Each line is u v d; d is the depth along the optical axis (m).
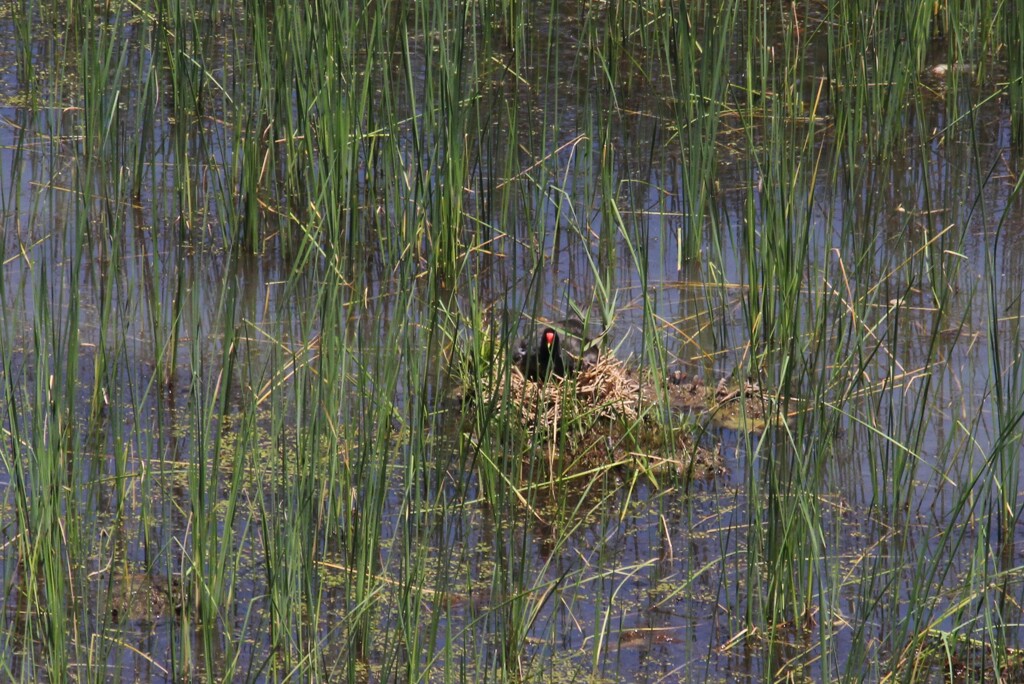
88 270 14.20
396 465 10.83
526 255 14.91
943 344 12.91
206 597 8.34
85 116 15.60
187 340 12.92
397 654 8.20
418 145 14.72
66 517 9.30
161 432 9.38
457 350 11.92
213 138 17.17
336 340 11.16
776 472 10.34
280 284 14.34
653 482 10.71
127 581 9.22
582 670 8.66
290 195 15.06
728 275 14.58
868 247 13.45
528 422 11.56
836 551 9.27
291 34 15.12
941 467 10.89
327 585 9.37
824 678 8.11
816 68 19.88
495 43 19.80
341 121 14.52
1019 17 17.86
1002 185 16.61
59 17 20.94
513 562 8.95
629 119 18.16
